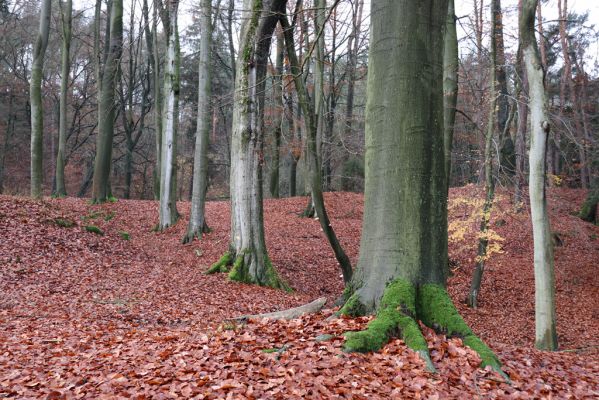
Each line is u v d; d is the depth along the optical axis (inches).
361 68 964.6
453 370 208.1
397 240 252.7
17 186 1457.9
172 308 389.1
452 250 759.1
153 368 208.2
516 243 795.4
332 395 178.2
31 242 531.5
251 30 490.3
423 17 256.2
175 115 790.5
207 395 177.2
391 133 257.0
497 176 565.6
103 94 912.9
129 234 746.8
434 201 256.2
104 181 914.7
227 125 1604.3
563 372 242.4
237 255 518.9
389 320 231.1
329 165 1200.8
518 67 617.3
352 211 986.1
